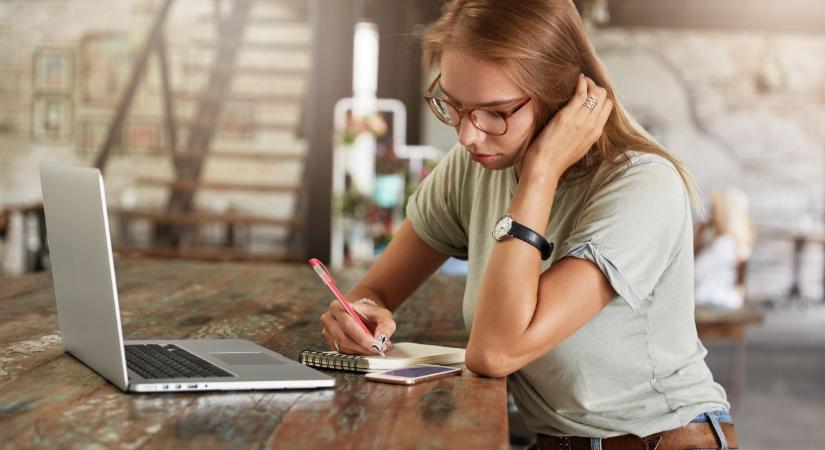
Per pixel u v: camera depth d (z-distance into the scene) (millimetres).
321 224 6504
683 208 1422
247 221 6996
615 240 1365
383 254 1897
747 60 12031
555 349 1432
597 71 1457
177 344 1509
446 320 1998
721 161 12102
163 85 7621
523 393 1537
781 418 5492
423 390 1261
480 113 1367
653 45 12070
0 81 9297
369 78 10680
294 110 9047
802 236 11789
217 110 7949
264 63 9141
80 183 1230
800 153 12047
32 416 1076
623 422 1443
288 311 2010
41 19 9258
